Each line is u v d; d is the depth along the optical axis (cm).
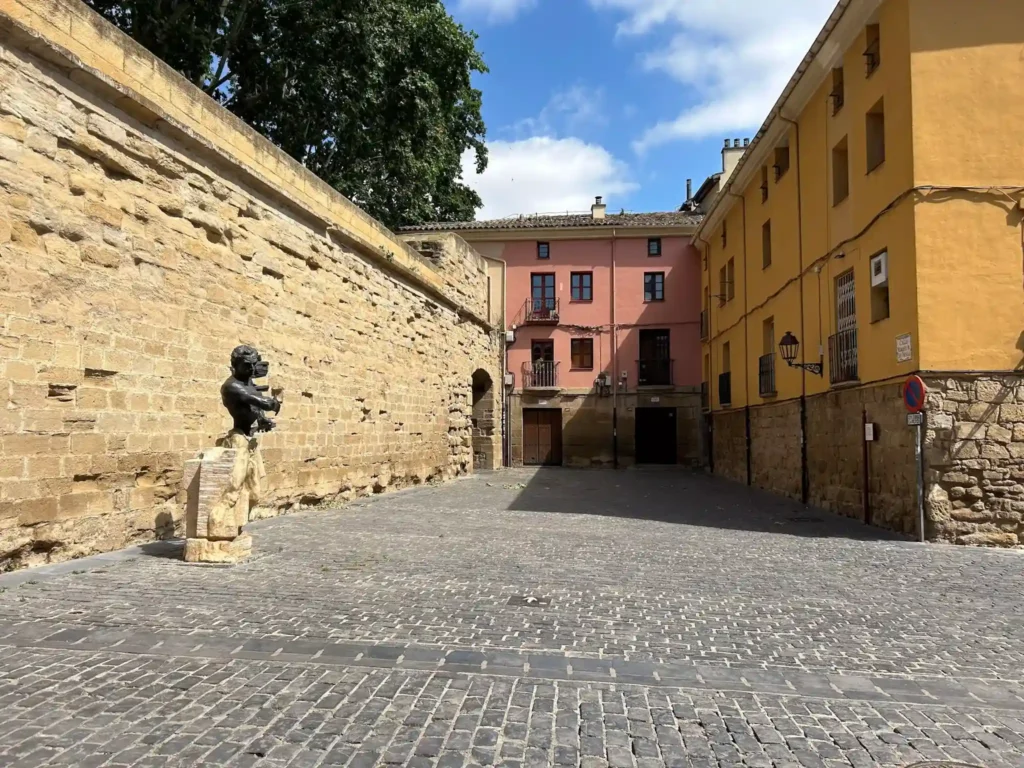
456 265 2297
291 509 1210
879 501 1180
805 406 1589
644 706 385
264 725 346
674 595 647
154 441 848
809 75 1480
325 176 2709
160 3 2080
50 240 706
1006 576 779
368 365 1555
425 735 341
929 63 1080
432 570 728
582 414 3139
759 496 1762
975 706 399
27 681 391
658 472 2816
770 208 1878
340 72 2342
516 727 353
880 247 1188
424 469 1941
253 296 1096
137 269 833
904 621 577
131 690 384
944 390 1041
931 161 1068
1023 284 1045
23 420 665
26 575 635
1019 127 1062
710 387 2767
